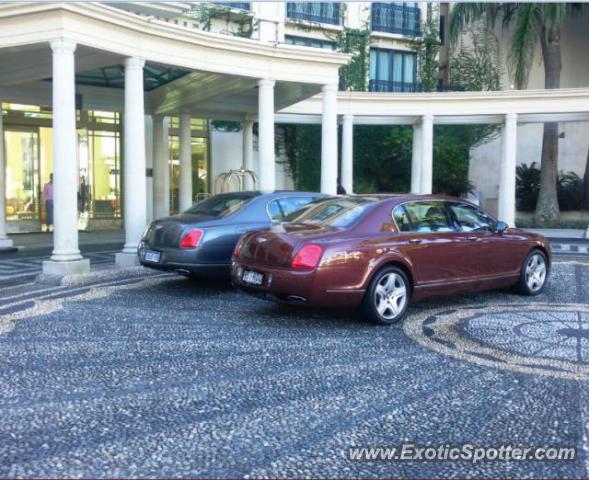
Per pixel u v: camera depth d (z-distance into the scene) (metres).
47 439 3.74
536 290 8.61
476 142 25.98
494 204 27.23
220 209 8.93
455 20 24.22
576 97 17.98
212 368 5.15
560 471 3.42
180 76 14.76
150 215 20.80
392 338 6.18
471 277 7.59
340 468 3.41
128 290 8.74
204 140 22.75
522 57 21.38
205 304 7.78
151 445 3.67
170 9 14.03
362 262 6.48
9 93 13.79
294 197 9.25
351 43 24.61
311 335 6.26
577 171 27.36
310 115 18.66
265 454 3.57
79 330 6.36
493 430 3.94
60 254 9.53
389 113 18.81
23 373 4.97
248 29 21.75
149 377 4.90
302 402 4.39
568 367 5.25
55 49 9.26
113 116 19.69
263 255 6.65
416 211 7.28
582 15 26.50
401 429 3.94
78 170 18.98
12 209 17.52
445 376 4.99
